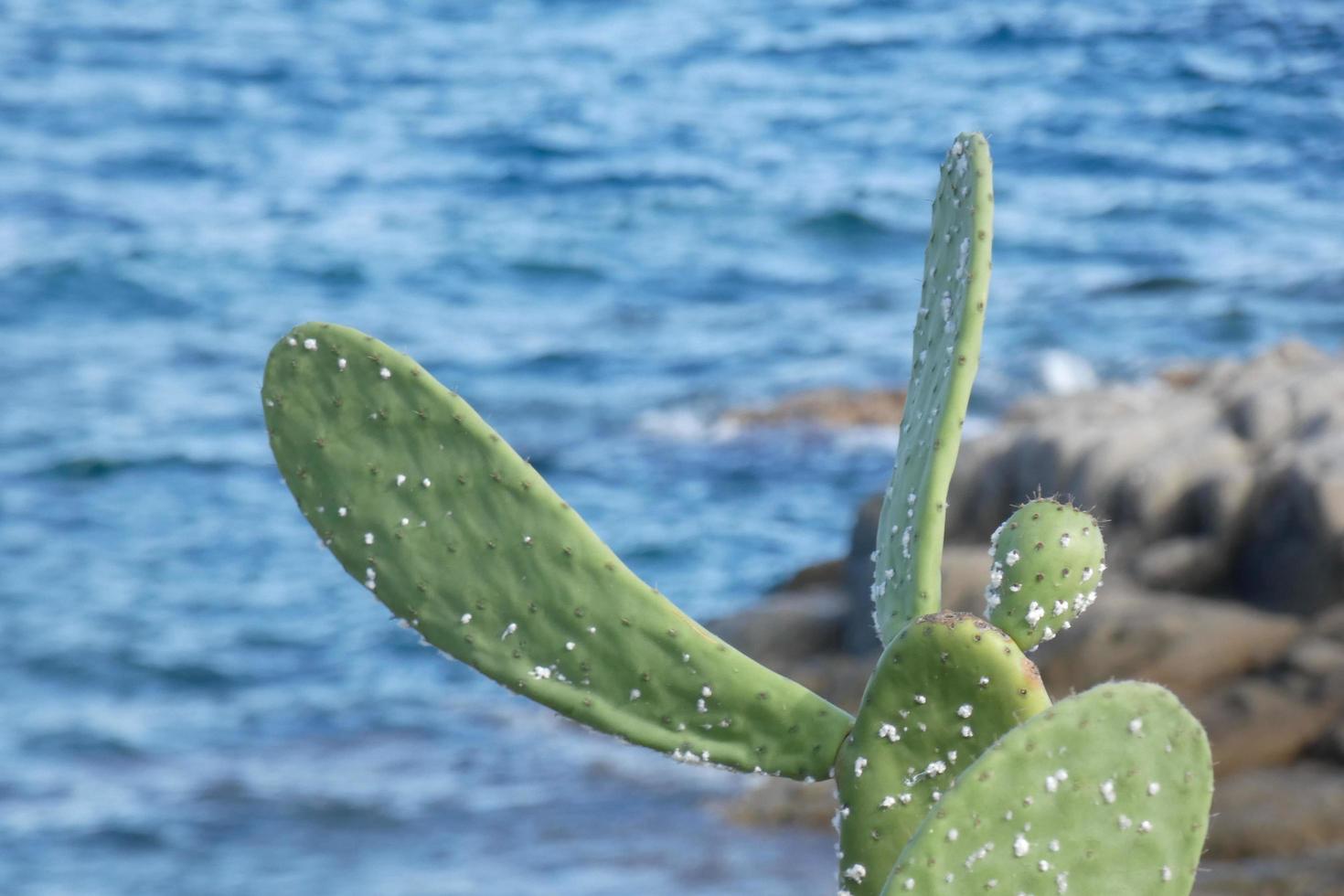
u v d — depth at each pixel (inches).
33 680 1238.3
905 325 2357.3
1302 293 2293.3
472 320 2561.5
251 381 2269.9
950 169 169.5
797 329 2365.9
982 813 126.6
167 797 962.1
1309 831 634.8
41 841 898.1
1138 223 2726.4
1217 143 3041.3
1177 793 128.5
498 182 3459.6
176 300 2699.3
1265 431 813.9
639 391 2044.8
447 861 795.4
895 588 159.3
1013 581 145.3
